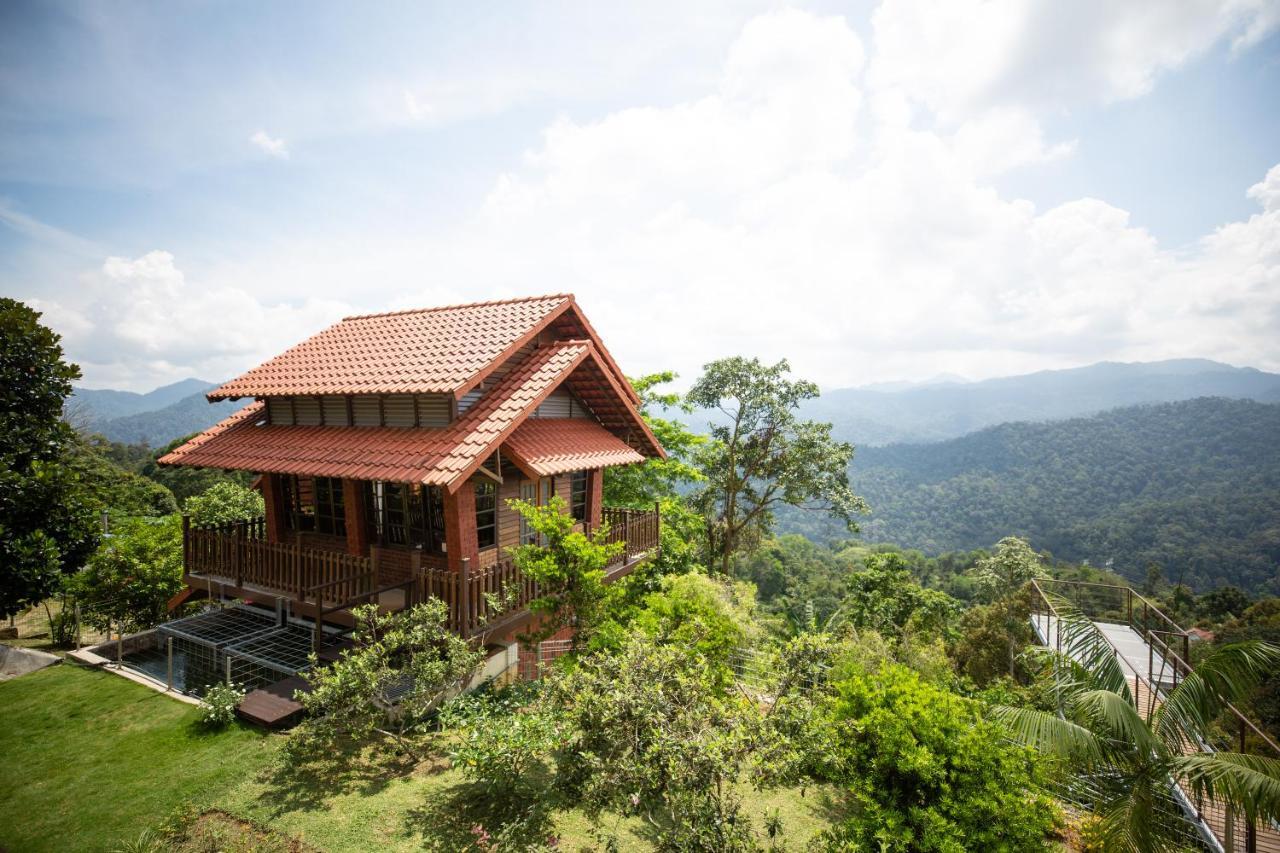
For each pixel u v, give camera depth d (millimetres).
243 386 13578
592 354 13227
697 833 5926
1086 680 9688
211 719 8992
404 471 10070
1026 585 28484
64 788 7562
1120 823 8211
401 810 7355
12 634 15266
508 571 10719
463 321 13859
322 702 7840
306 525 13570
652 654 7289
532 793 7777
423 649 9422
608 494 22188
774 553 66938
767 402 26000
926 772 7789
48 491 12125
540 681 10016
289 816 7129
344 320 16703
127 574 14805
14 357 13297
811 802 9320
